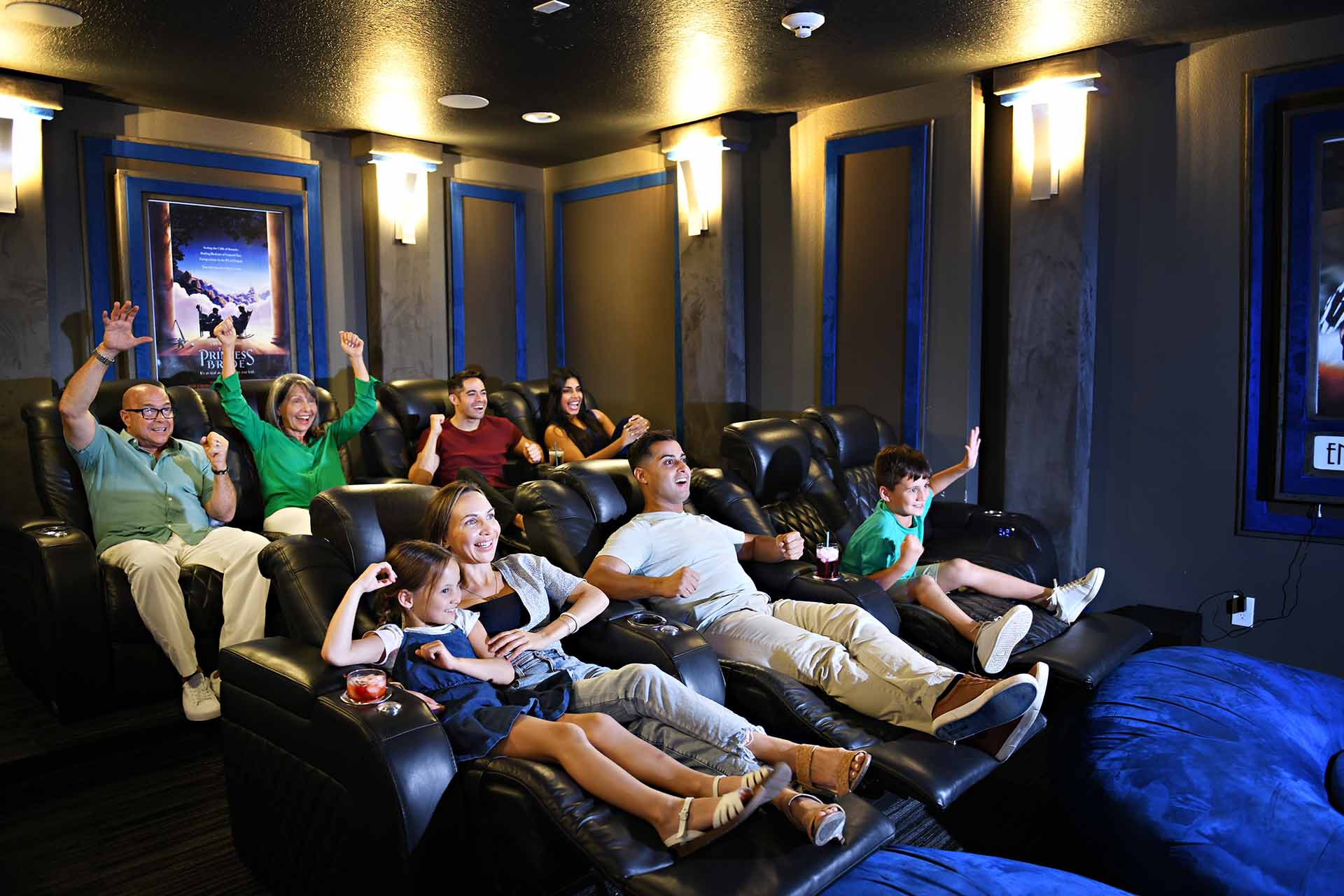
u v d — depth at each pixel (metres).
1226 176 3.83
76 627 3.12
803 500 4.00
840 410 4.30
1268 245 3.73
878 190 4.57
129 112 4.50
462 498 2.59
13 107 3.92
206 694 3.23
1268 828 2.15
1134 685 2.81
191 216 4.70
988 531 4.00
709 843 1.88
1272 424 3.77
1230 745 2.45
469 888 2.08
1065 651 2.96
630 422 4.86
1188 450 4.01
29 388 4.08
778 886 1.76
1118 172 4.11
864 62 4.00
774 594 3.21
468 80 4.16
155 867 2.48
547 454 5.12
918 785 2.23
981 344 4.47
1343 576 3.64
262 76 4.04
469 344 5.91
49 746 3.00
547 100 4.53
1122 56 4.02
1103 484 4.26
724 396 5.23
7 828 2.67
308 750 2.14
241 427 3.96
